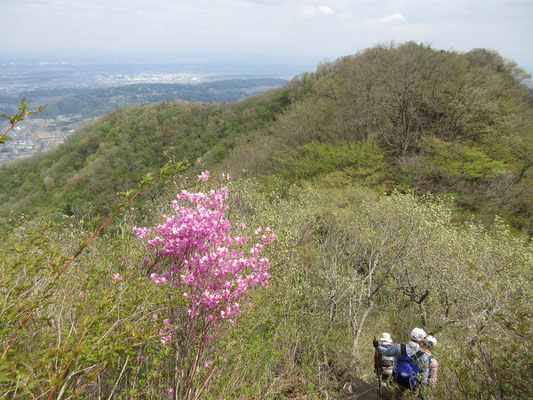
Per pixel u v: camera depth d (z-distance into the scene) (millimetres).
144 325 2383
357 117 29062
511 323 2525
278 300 4477
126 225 3893
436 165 20875
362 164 20531
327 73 54344
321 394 4039
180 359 2719
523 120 27922
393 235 8789
